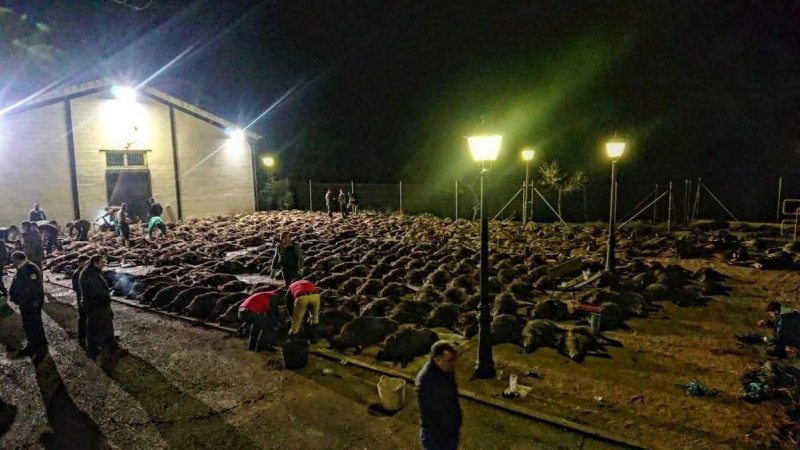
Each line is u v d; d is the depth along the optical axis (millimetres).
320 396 6805
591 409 6223
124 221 19062
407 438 5727
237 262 14977
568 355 7902
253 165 32750
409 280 12742
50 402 6832
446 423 4312
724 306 10438
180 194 28625
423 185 32031
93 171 24859
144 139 26844
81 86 23969
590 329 8859
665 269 12648
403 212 29828
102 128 25125
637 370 7363
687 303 10547
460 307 9805
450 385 4352
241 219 27406
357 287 12008
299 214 30531
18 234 18391
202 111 29188
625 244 16828
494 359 7871
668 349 8156
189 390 7090
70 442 5852
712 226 20328
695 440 5488
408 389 6922
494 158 6797
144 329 9797
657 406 6270
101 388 7219
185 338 9227
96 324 8336
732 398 6426
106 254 17375
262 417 6289
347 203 29438
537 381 7047
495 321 8758
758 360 7590
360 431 5902
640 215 26047
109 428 6129
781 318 7754
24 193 22609
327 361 8031
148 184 27141
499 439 5613
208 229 23422
